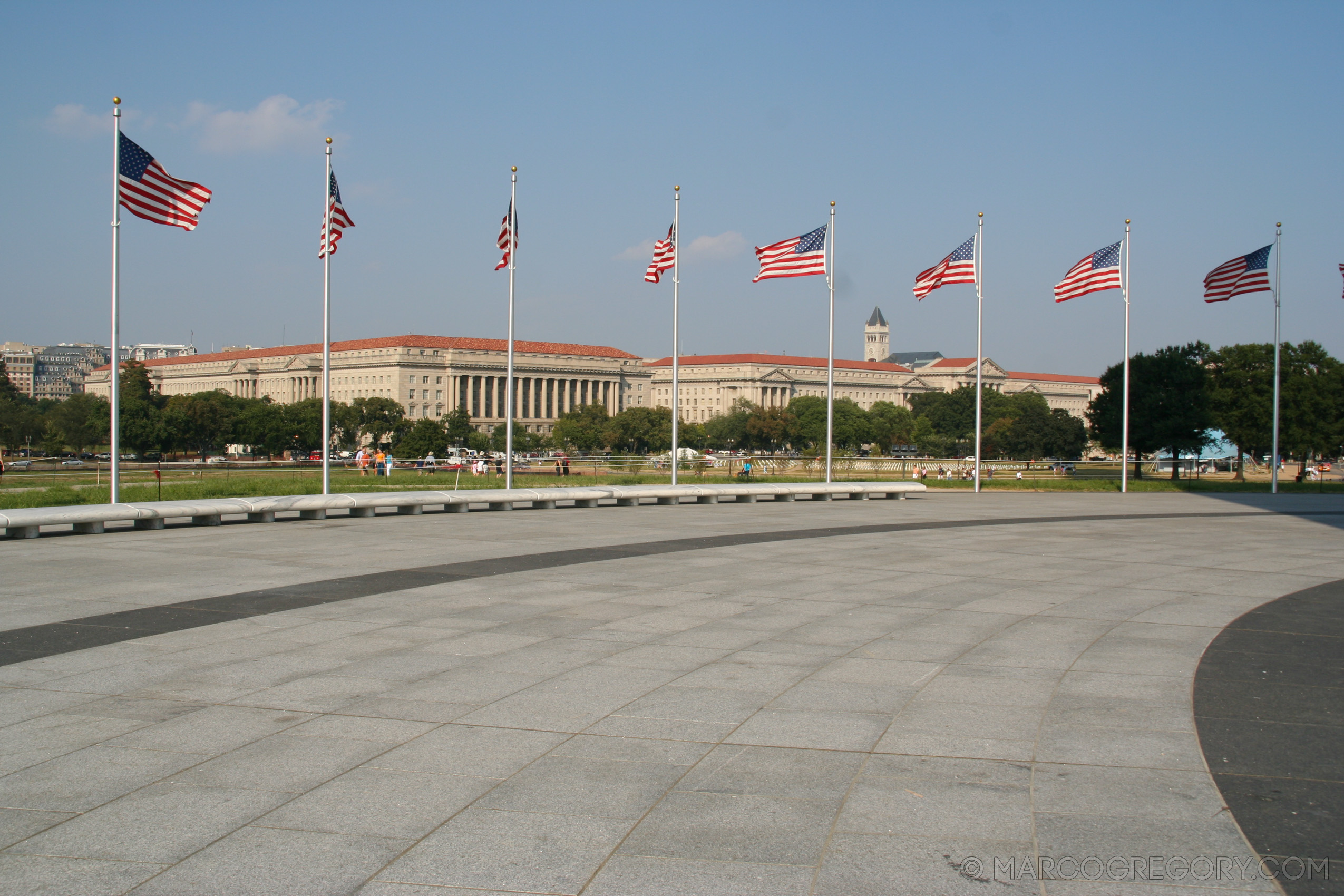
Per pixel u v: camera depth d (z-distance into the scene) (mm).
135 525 31562
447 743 10734
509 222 43938
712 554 25969
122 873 7840
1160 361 92875
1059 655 14844
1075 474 101938
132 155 31891
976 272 54844
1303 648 15391
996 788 9633
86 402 144625
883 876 7887
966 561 25109
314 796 9297
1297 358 96938
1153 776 9992
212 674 13406
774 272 46000
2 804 9094
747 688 12922
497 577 21734
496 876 7824
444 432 136375
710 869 7980
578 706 12086
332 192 38250
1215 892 7676
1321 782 9867
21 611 17484
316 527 32656
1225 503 51562
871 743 10875
